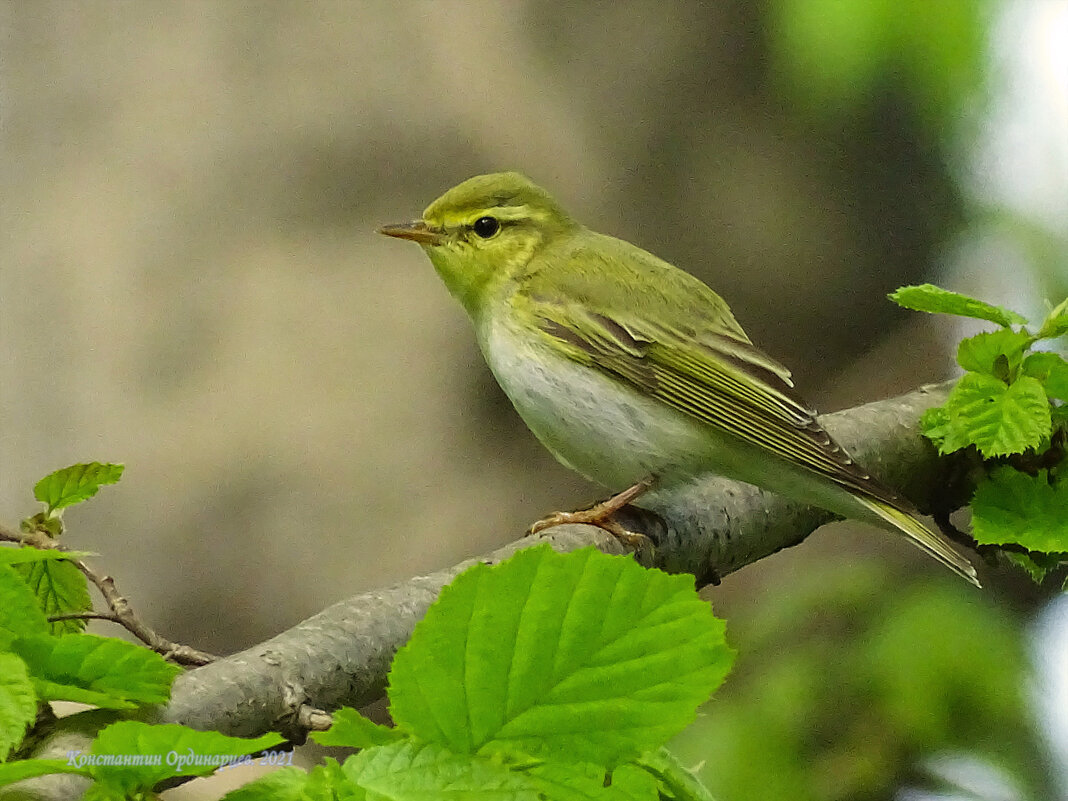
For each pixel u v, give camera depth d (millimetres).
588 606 2652
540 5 3604
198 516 3559
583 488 3576
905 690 3469
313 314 3572
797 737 3471
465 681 2633
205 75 3584
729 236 3619
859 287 3629
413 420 3568
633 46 3607
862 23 3494
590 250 3453
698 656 2650
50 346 3570
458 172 3582
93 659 2744
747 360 3438
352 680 3340
